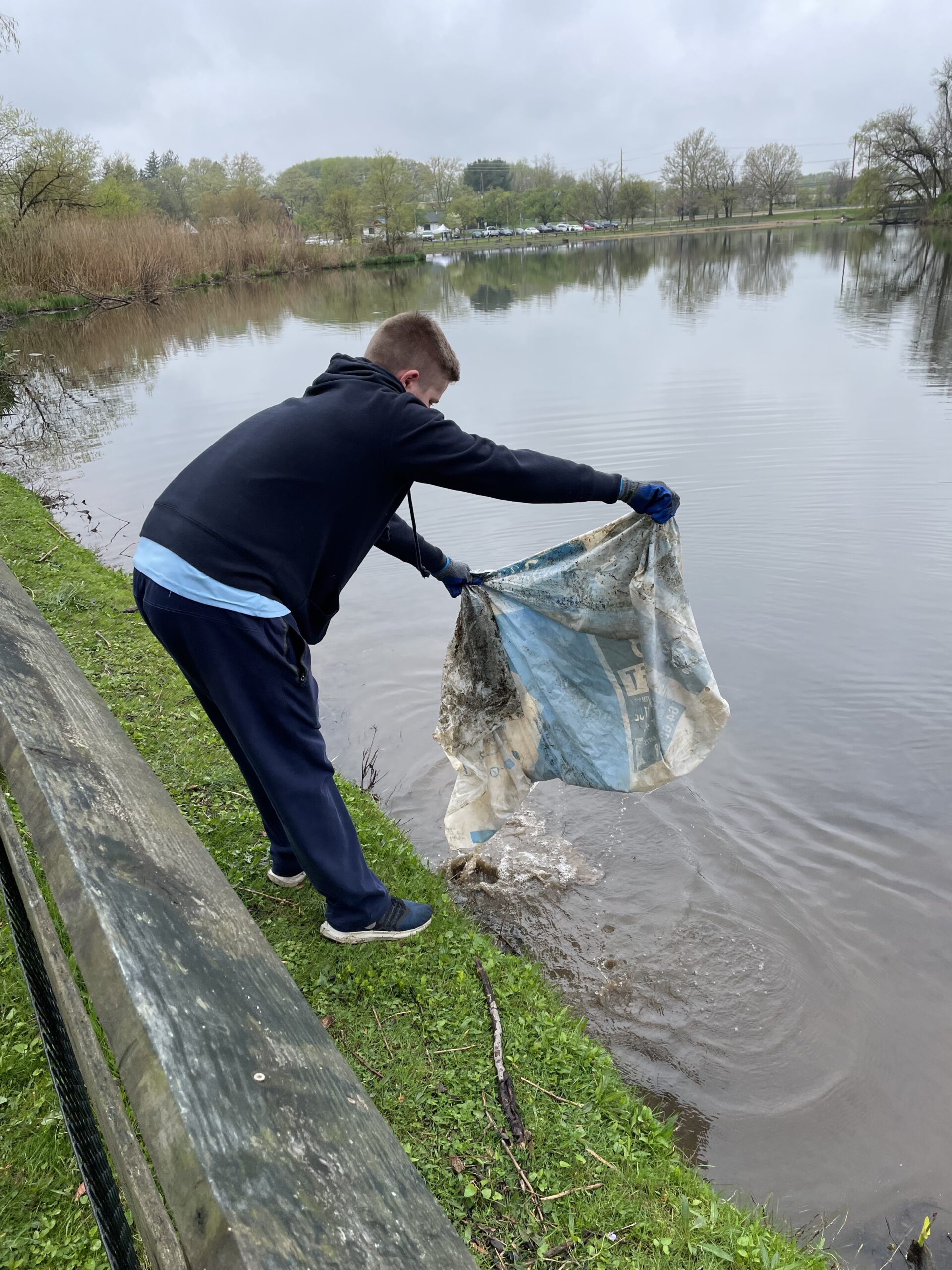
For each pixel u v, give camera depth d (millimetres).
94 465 10945
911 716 4980
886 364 14258
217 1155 675
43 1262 1762
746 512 8117
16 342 23234
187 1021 814
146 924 958
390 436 2178
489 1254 1927
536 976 2955
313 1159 722
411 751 4891
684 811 4312
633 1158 2203
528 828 4230
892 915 3633
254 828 3318
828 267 35750
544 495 2395
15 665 1715
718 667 5621
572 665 3176
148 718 4098
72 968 2430
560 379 14609
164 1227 774
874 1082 2938
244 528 2074
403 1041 2457
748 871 3898
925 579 6625
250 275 47469
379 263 62438
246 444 2127
